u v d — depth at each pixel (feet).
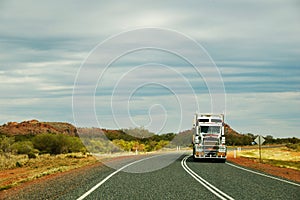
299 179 77.71
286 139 498.69
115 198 45.47
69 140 200.44
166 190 52.80
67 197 45.68
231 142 410.11
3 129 343.46
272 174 82.12
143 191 51.57
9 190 55.36
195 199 45.50
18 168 115.34
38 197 45.98
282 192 52.65
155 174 76.07
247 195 49.14
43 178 72.43
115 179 66.03
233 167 101.24
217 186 58.03
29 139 245.45
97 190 51.90
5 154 146.82
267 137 504.84
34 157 156.25
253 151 264.11
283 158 209.67
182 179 67.26
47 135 195.83
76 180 64.49
